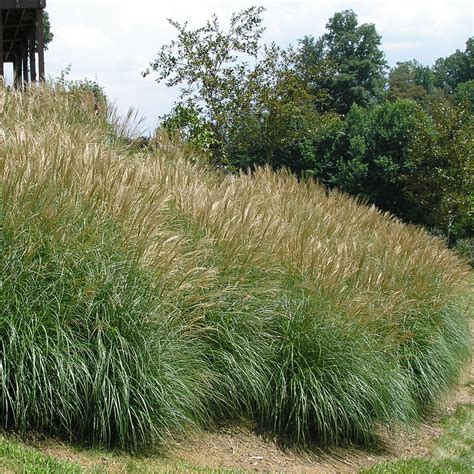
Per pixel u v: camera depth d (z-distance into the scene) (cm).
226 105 1995
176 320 678
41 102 1150
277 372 751
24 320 589
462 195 2645
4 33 2208
